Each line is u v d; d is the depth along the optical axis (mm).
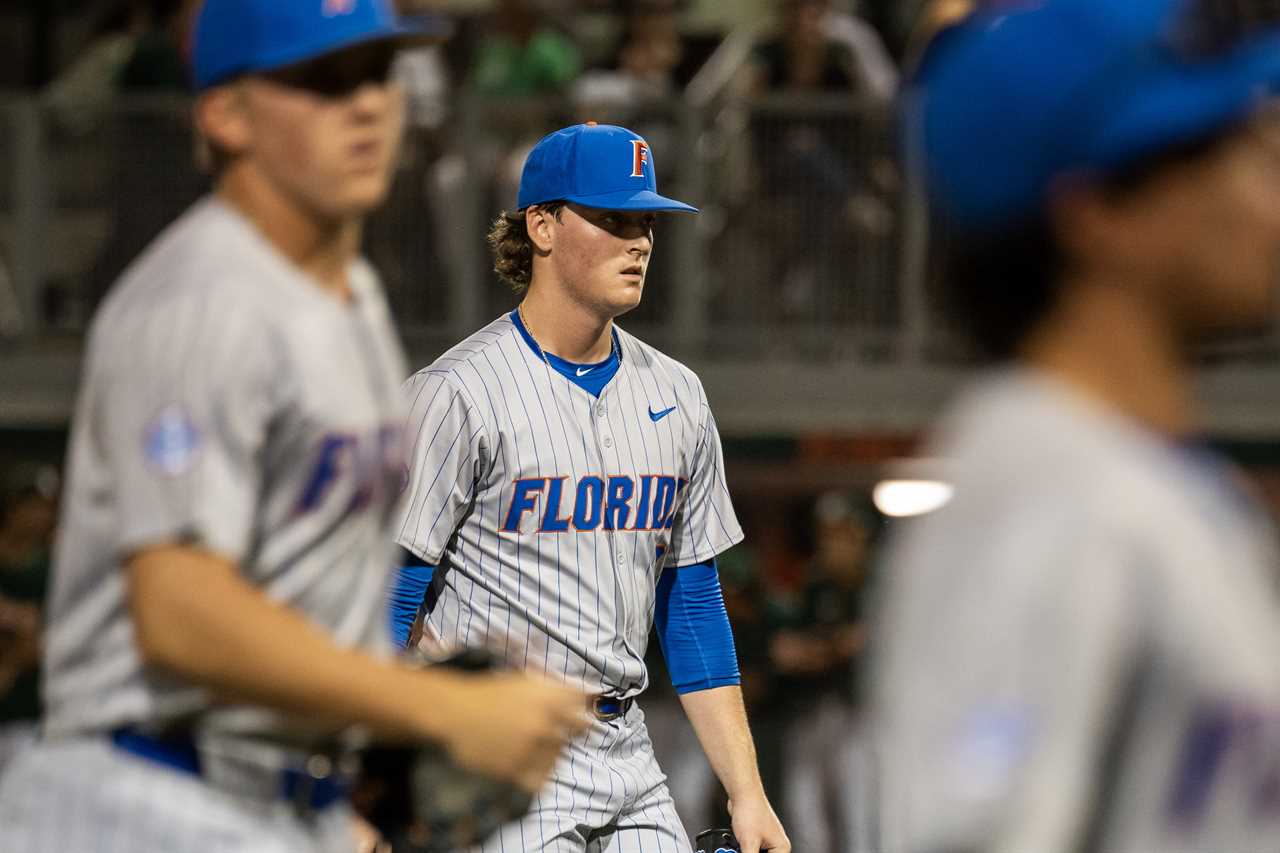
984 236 4613
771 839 13289
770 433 34625
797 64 33406
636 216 13242
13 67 41562
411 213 33188
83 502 7094
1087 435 4457
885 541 33312
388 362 7688
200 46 7066
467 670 7898
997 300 4680
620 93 33938
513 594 13055
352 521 7297
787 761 27359
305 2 6867
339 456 7105
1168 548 4316
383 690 6715
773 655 28281
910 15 37094
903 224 33250
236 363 6770
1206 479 4555
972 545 4445
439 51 34531
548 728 7090
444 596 13156
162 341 6773
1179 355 4637
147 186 33469
